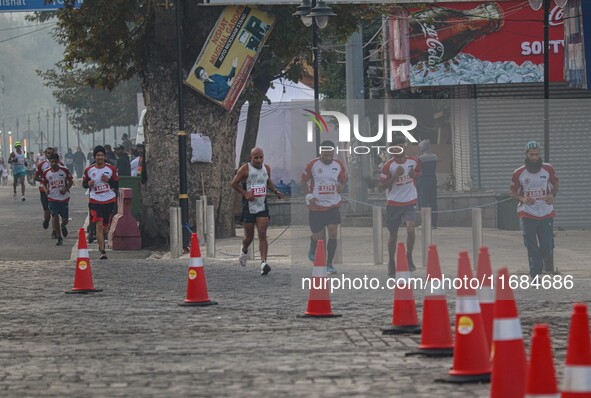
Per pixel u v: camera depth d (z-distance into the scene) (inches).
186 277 1748.3
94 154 2098.9
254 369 920.9
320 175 1496.1
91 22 2544.3
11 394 829.8
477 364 840.9
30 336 1146.7
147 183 2522.1
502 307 722.8
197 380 874.8
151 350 1039.6
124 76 2647.6
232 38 2481.5
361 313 1284.4
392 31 3038.9
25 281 1718.8
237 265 1915.6
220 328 1183.6
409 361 946.7
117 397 810.8
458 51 2760.8
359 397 786.2
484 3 2733.8
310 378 872.9
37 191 5492.1
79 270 1553.9
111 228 2396.7
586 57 2429.9
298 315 1266.0
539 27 2709.2
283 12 2495.1
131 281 1695.4
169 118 2508.6
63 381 884.0
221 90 2481.5
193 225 2518.5
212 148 2532.0
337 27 2701.8
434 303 980.6
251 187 1744.6
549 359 633.0
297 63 3004.4
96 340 1112.8
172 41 2487.7
